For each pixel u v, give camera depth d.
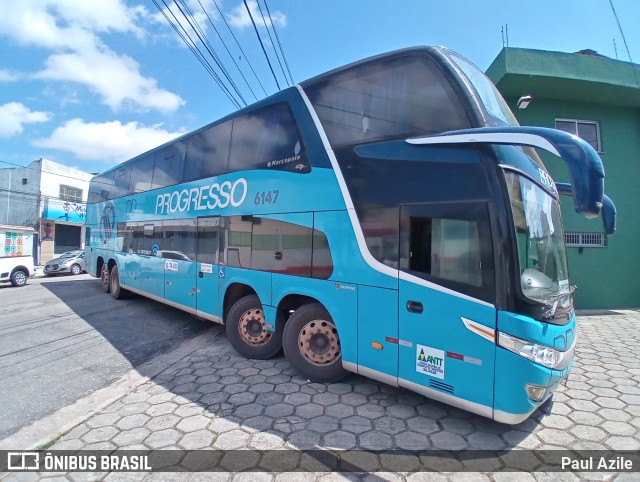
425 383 3.33
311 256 4.31
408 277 3.44
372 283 3.71
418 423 3.44
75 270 20.11
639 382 4.50
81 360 5.45
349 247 3.93
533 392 2.87
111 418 3.56
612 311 9.30
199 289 6.26
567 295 3.64
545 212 3.71
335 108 4.26
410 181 3.51
